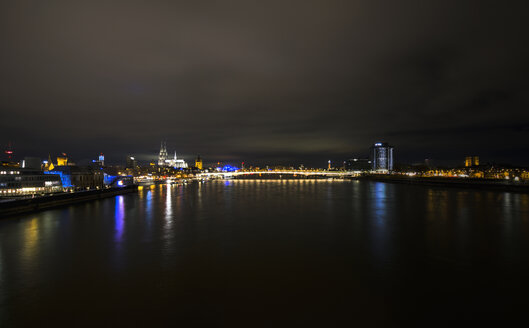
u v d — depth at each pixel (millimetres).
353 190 183750
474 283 30750
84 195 115688
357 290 29109
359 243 47406
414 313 24609
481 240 49156
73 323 23438
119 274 34031
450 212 83000
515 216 75188
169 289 29719
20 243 48875
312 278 32344
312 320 23609
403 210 87812
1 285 30875
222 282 31422
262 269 35375
